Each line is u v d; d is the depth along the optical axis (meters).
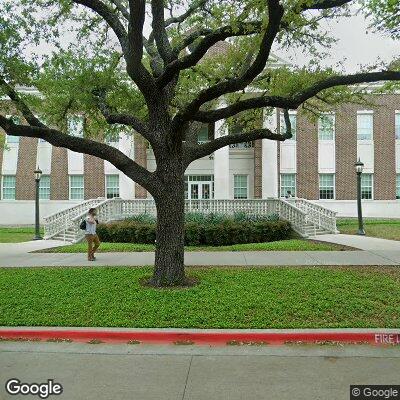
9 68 10.99
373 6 10.73
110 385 5.33
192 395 5.02
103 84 12.37
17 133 9.91
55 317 8.06
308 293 9.24
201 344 7.00
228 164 29.30
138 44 9.34
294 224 21.78
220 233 19.86
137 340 7.20
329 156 31.28
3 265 13.45
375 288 9.53
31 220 32.50
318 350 6.63
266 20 8.57
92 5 10.17
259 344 6.95
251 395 5.00
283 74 12.98
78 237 21.25
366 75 9.68
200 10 11.91
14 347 6.92
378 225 24.56
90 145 10.25
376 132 31.33
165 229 10.24
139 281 10.62
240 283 10.16
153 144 10.34
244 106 9.83
